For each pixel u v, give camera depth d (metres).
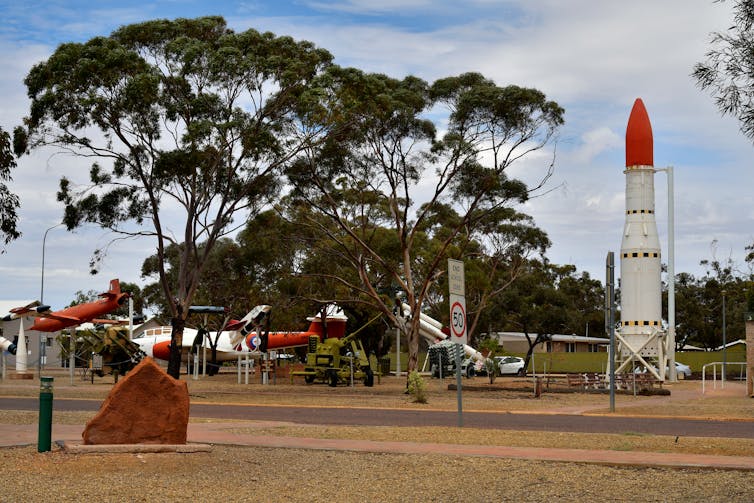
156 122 37.41
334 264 61.69
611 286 28.78
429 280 43.97
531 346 73.31
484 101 41.53
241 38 38.19
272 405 32.38
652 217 56.91
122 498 11.43
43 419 15.08
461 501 11.59
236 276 70.69
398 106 40.97
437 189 44.03
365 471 14.02
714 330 109.44
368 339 71.12
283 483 12.88
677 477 13.31
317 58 39.25
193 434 19.19
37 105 35.41
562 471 13.97
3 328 81.75
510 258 72.88
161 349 66.88
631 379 42.47
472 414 27.86
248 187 39.97
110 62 34.81
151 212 41.00
